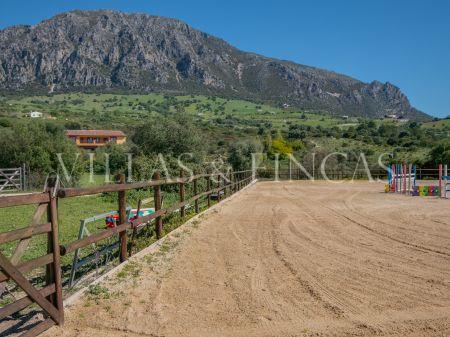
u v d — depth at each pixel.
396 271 6.90
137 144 35.72
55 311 4.61
